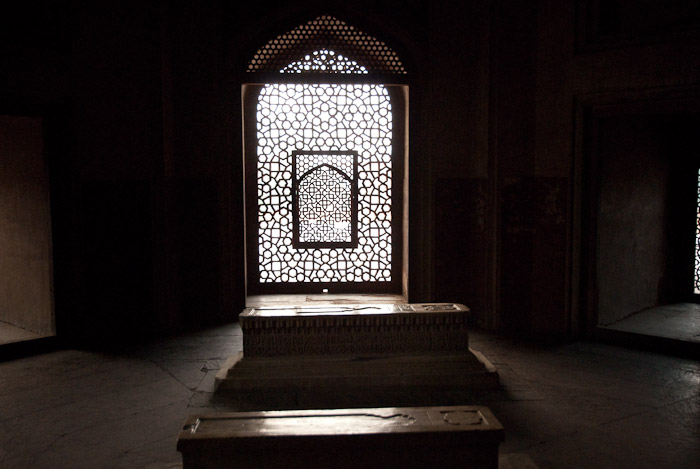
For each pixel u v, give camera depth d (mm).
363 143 5094
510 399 3023
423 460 1838
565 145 4125
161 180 4398
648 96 3766
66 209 4074
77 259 4121
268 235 5156
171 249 4492
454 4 4535
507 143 4305
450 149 4633
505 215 4352
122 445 2494
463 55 4551
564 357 3770
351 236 5168
